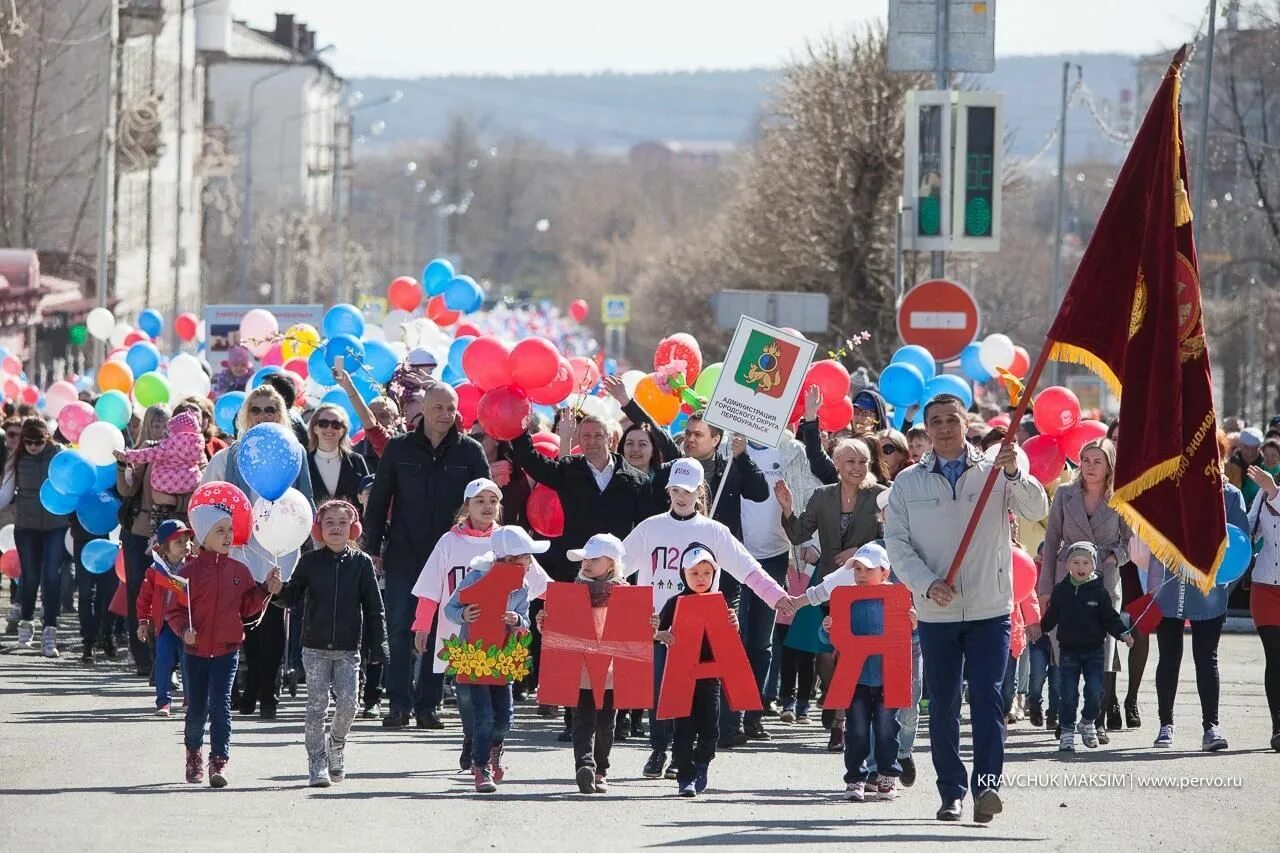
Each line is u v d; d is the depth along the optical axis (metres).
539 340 37.88
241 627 31.45
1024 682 44.91
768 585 31.94
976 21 59.69
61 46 148.12
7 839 26.08
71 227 161.75
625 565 32.41
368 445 44.91
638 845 26.31
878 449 40.03
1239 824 28.91
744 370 37.09
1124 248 29.20
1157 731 41.03
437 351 55.00
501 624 31.06
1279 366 148.12
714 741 31.62
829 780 33.62
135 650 46.09
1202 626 37.75
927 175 59.59
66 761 33.53
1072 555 37.41
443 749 35.97
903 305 57.31
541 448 43.38
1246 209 136.12
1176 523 29.09
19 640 53.03
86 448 47.62
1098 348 29.14
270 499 37.62
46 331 148.88
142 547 44.41
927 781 33.81
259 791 30.69
